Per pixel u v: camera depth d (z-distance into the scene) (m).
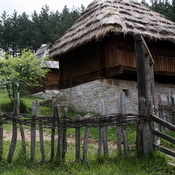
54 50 10.77
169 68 9.79
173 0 20.75
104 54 8.91
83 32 8.98
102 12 8.70
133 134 6.26
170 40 8.78
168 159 3.99
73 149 4.81
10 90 11.07
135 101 9.47
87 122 3.73
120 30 7.56
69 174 3.27
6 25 29.34
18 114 3.54
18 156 3.62
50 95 15.55
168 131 6.09
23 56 10.12
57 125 3.64
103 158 3.72
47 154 4.15
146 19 9.28
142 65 4.20
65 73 11.16
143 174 3.32
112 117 3.86
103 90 8.84
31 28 28.80
